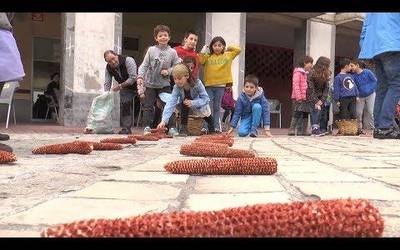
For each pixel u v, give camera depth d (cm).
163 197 209
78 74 1311
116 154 443
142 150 499
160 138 779
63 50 1312
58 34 1823
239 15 1546
